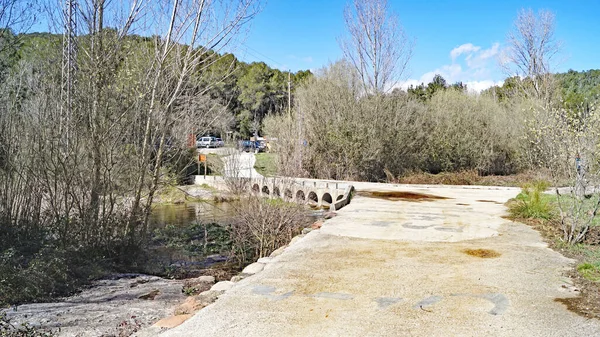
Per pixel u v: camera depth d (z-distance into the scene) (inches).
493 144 1081.4
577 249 256.7
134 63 335.0
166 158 421.4
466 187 687.7
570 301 169.2
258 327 145.2
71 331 162.9
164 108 346.6
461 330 141.3
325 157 983.6
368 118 957.2
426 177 923.4
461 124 1061.1
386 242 283.7
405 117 982.4
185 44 355.6
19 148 335.9
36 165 322.7
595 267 212.7
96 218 314.5
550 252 254.2
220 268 346.3
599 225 312.3
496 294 178.1
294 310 160.9
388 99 982.4
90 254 304.7
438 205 469.4
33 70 342.0
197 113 421.4
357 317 153.2
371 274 208.8
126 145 329.1
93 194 312.0
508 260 235.5
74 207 315.3
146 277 286.0
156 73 333.1
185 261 370.9
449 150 1038.4
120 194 334.3
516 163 1074.7
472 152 1047.6
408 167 1004.6
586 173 275.3
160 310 191.0
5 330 160.1
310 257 244.4
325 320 150.6
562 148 287.1
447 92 1141.1
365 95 984.9
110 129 312.8
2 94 339.0
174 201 777.6
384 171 961.5
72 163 308.7
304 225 427.5
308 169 969.5
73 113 305.0
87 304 208.8
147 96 340.2
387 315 154.9
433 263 229.6
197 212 698.8
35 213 339.0
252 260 378.3
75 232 312.3
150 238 408.2
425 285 190.5
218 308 164.7
